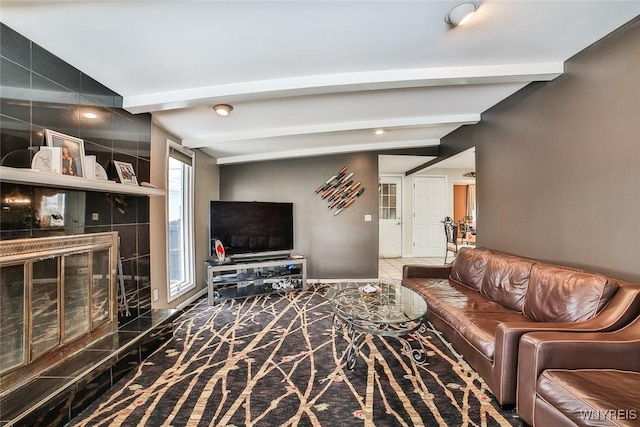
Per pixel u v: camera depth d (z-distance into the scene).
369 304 2.55
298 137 3.96
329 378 2.08
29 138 1.72
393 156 5.17
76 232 2.05
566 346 1.49
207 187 4.65
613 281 1.83
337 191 5.09
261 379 2.06
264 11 1.53
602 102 2.03
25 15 1.50
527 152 2.79
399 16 1.62
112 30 1.66
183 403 1.80
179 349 2.51
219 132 3.64
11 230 1.60
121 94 2.49
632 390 1.28
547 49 2.11
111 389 1.92
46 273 1.73
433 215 7.53
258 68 2.15
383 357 2.38
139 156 2.79
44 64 1.82
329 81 2.29
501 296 2.58
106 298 2.23
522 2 1.57
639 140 1.82
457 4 1.54
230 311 3.50
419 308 2.43
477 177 3.70
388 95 2.82
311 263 5.08
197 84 2.36
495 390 1.79
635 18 1.78
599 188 2.08
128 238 2.63
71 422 1.62
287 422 1.64
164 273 3.32
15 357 1.55
